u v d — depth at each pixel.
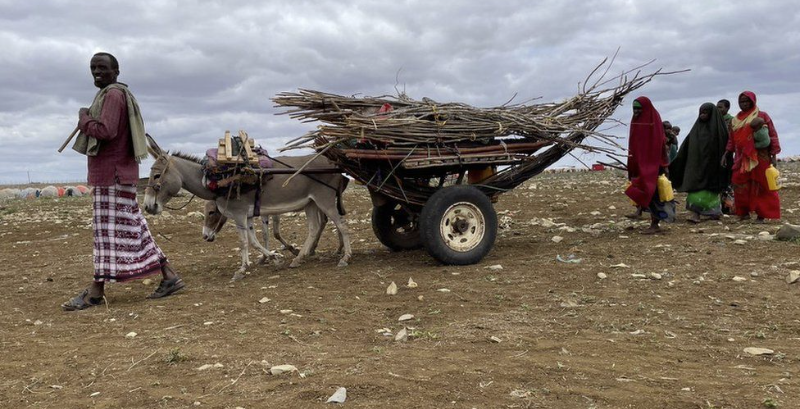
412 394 3.64
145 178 7.39
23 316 6.57
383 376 3.94
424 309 5.80
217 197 7.84
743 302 5.52
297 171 7.43
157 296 7.05
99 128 6.12
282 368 4.13
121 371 4.40
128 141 6.47
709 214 9.94
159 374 4.29
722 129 9.75
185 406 3.66
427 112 7.53
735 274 6.45
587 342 4.58
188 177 7.64
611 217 11.63
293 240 11.31
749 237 8.02
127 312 6.36
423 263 8.07
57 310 6.75
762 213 9.43
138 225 6.69
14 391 4.11
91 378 4.29
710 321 5.04
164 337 5.28
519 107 8.22
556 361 4.18
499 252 8.41
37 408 3.78
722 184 9.92
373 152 7.28
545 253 8.09
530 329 4.99
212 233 8.82
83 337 5.49
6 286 8.29
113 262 6.56
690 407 3.36
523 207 14.24
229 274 8.35
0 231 14.68
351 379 3.90
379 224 8.93
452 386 3.75
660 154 8.64
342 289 6.89
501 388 3.71
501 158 7.73
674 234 8.78
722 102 10.88
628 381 3.78
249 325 5.55
